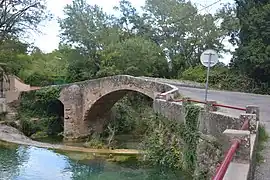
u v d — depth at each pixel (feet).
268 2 114.83
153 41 172.65
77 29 153.17
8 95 125.49
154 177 59.93
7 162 74.43
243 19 118.11
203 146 44.75
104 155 83.97
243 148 22.95
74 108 117.19
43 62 184.96
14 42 125.39
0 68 128.26
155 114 72.28
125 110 124.57
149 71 151.74
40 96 122.42
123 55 142.82
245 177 19.98
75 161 77.56
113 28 163.63
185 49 173.58
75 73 152.56
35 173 67.56
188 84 120.37
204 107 47.19
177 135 57.52
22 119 118.42
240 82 124.77
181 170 54.95
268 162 30.19
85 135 117.91
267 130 41.34
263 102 70.85
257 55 112.16
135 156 82.12
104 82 110.32
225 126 38.09
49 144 97.50
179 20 172.24
